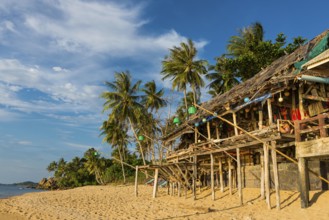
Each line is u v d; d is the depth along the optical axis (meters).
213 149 17.95
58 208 19.61
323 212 11.55
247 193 18.08
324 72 8.59
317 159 13.10
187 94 43.03
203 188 23.61
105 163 60.91
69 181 71.19
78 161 81.62
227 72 33.50
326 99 13.35
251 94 15.23
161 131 39.62
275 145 13.55
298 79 12.96
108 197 25.53
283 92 15.32
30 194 35.81
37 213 17.78
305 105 14.84
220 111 18.25
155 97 41.44
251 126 18.97
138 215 15.26
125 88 40.47
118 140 46.78
